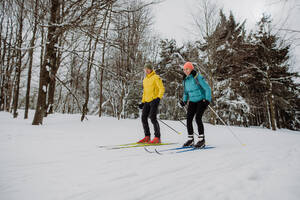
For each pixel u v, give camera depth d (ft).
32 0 14.69
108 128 19.99
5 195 3.43
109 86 58.75
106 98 69.41
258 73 54.44
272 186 3.49
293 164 5.36
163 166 5.49
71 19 14.52
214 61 44.88
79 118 28.96
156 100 11.45
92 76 58.03
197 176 4.41
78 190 3.67
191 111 10.55
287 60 52.47
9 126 15.65
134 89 59.77
